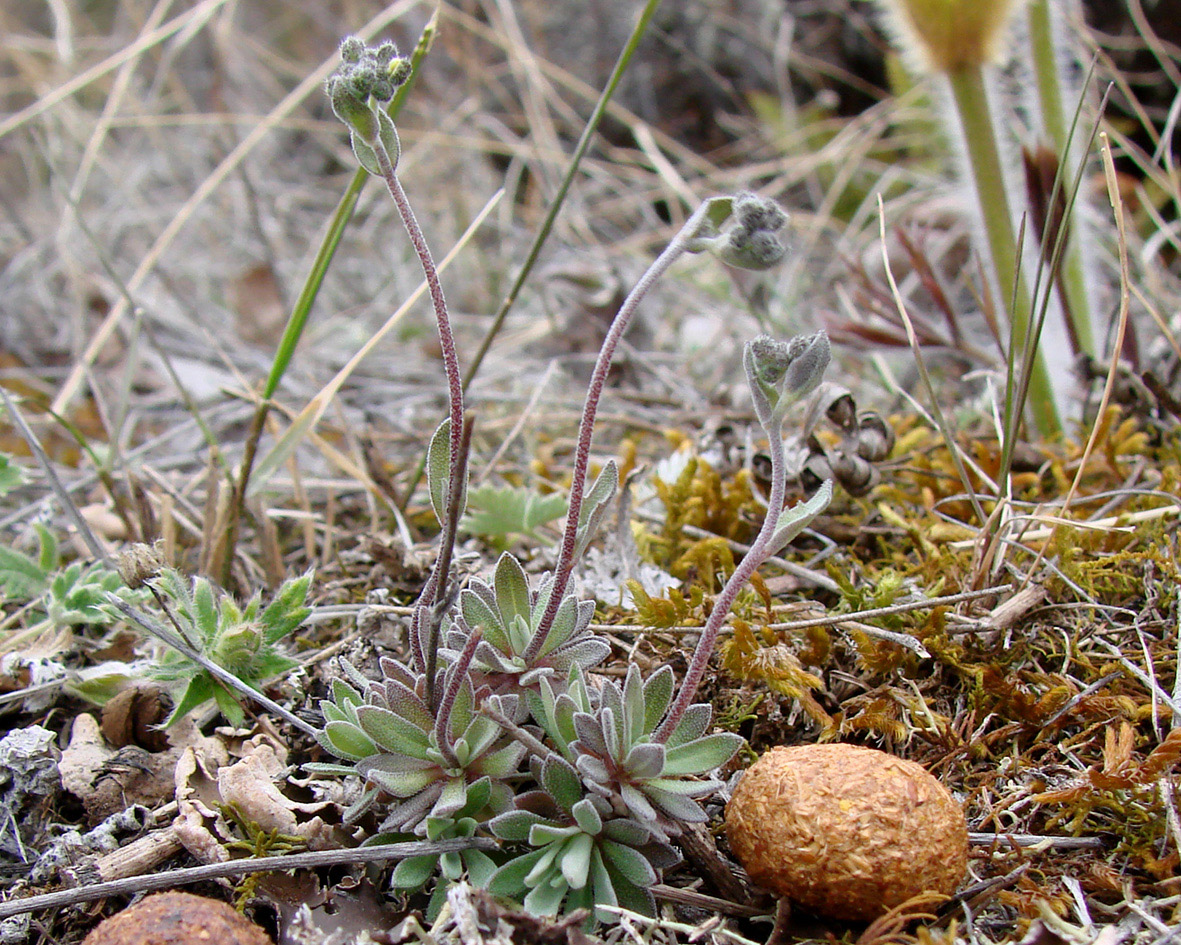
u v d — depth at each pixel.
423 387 0.15
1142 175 0.17
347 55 0.07
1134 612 0.09
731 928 0.07
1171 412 0.11
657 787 0.07
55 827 0.08
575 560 0.07
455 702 0.07
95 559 0.10
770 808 0.07
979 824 0.08
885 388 0.14
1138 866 0.07
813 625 0.09
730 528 0.10
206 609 0.08
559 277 0.16
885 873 0.07
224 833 0.07
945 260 0.17
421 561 0.10
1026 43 0.11
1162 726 0.08
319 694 0.09
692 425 0.13
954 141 0.12
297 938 0.07
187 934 0.07
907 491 0.11
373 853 0.07
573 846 0.07
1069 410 0.12
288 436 0.11
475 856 0.07
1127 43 0.17
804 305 0.17
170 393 0.16
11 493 0.13
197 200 0.16
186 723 0.08
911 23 0.11
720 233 0.07
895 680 0.09
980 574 0.09
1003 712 0.08
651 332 0.17
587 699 0.07
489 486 0.10
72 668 0.09
